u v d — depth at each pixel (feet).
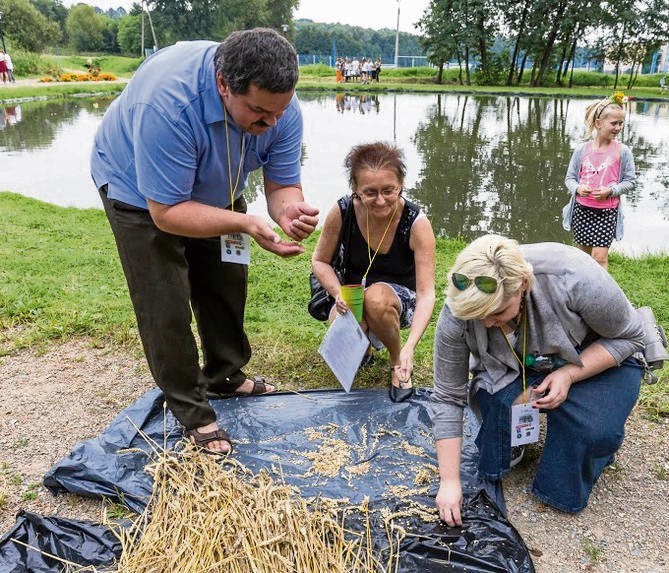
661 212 28.17
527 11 136.46
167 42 232.12
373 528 8.13
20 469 9.64
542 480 8.76
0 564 7.51
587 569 7.78
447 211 28.58
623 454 10.01
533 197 31.27
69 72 155.02
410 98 99.14
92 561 7.59
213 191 8.95
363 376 12.48
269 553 7.29
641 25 132.98
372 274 11.70
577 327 8.12
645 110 81.51
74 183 34.09
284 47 7.35
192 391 9.66
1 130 56.13
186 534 7.64
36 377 12.46
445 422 8.43
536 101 94.53
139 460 9.41
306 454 9.66
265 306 16.40
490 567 7.46
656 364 8.89
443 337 8.33
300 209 8.95
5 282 17.21
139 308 9.07
